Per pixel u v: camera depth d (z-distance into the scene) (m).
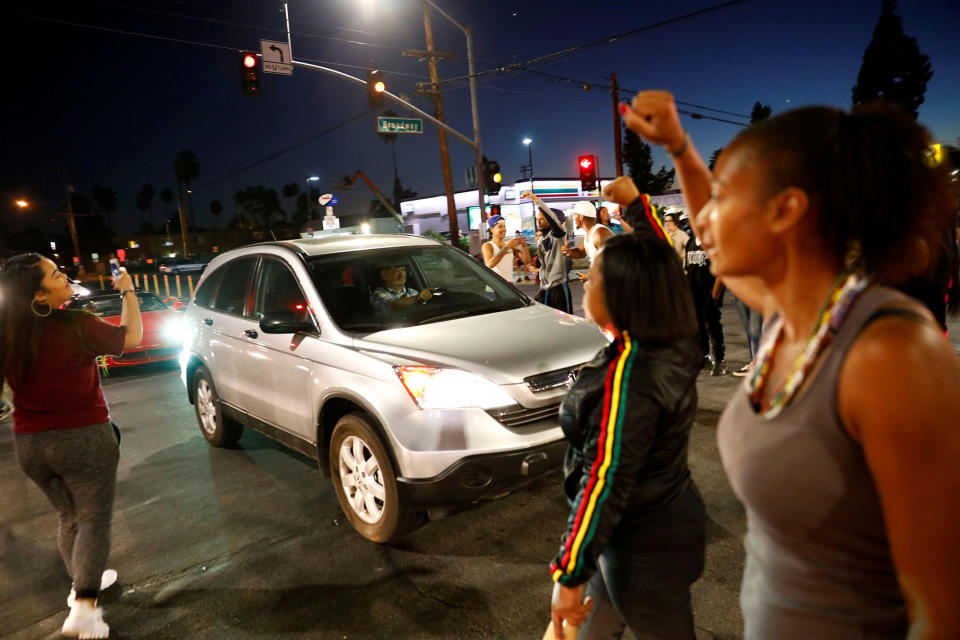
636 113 1.25
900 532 0.67
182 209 63.44
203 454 5.16
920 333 0.68
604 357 1.55
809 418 0.76
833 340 0.75
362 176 25.00
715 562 2.93
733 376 6.10
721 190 0.84
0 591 3.27
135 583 3.20
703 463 4.09
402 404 3.15
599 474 1.42
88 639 2.70
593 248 5.41
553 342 3.50
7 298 2.59
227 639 2.69
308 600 2.93
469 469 2.97
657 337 1.47
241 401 4.60
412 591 2.92
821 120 0.76
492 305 4.25
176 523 3.88
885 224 0.74
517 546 3.26
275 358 4.11
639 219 1.98
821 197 0.75
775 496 0.81
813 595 0.83
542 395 3.18
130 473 4.85
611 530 1.42
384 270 4.45
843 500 0.76
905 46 37.81
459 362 3.21
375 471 3.36
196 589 3.10
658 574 1.57
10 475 5.02
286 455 5.02
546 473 3.11
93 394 2.81
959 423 0.64
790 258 0.81
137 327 2.90
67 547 2.87
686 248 6.15
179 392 7.64
